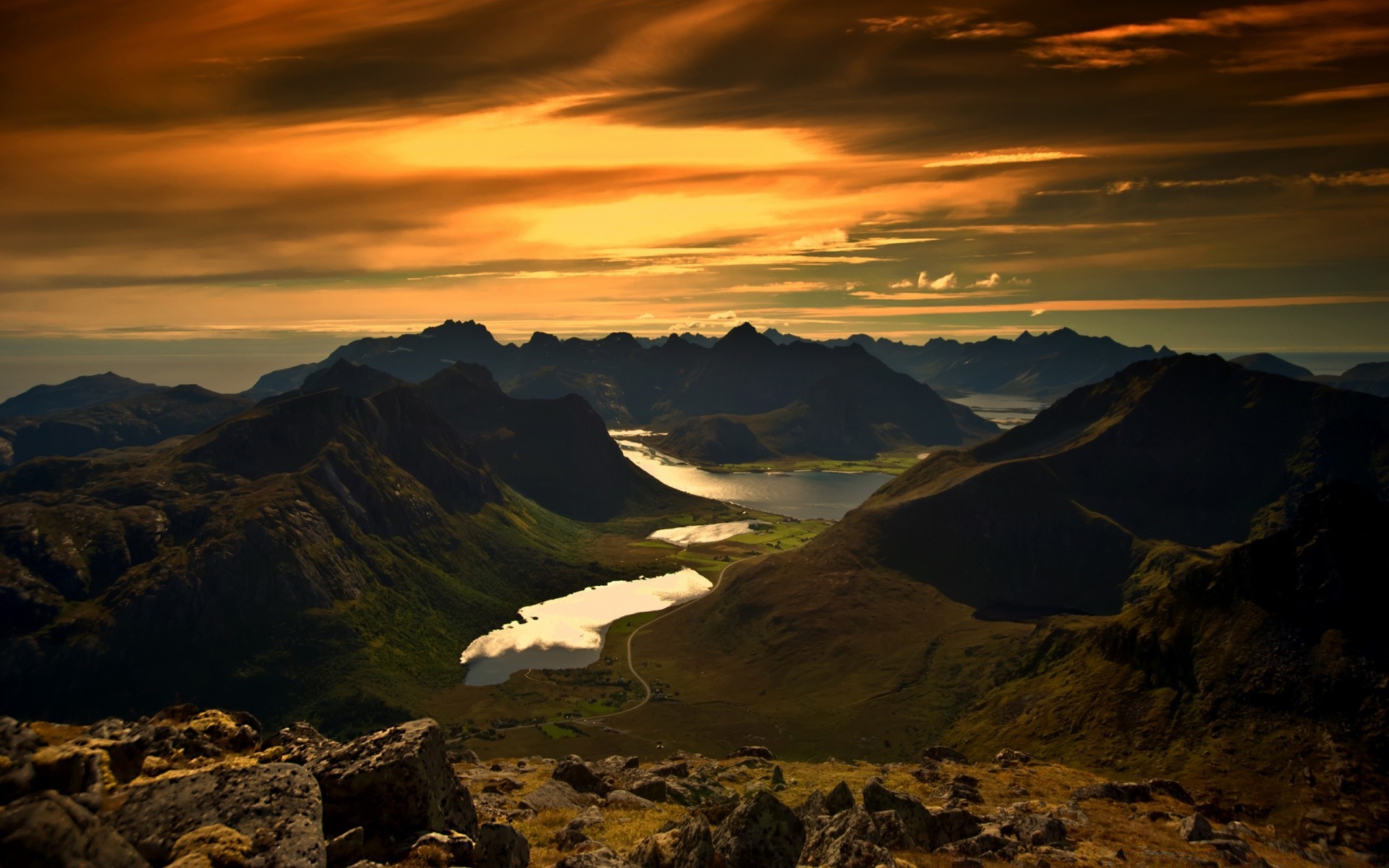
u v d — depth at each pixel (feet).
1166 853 162.61
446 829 87.20
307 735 104.73
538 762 263.49
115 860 55.62
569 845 126.52
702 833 97.40
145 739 87.45
